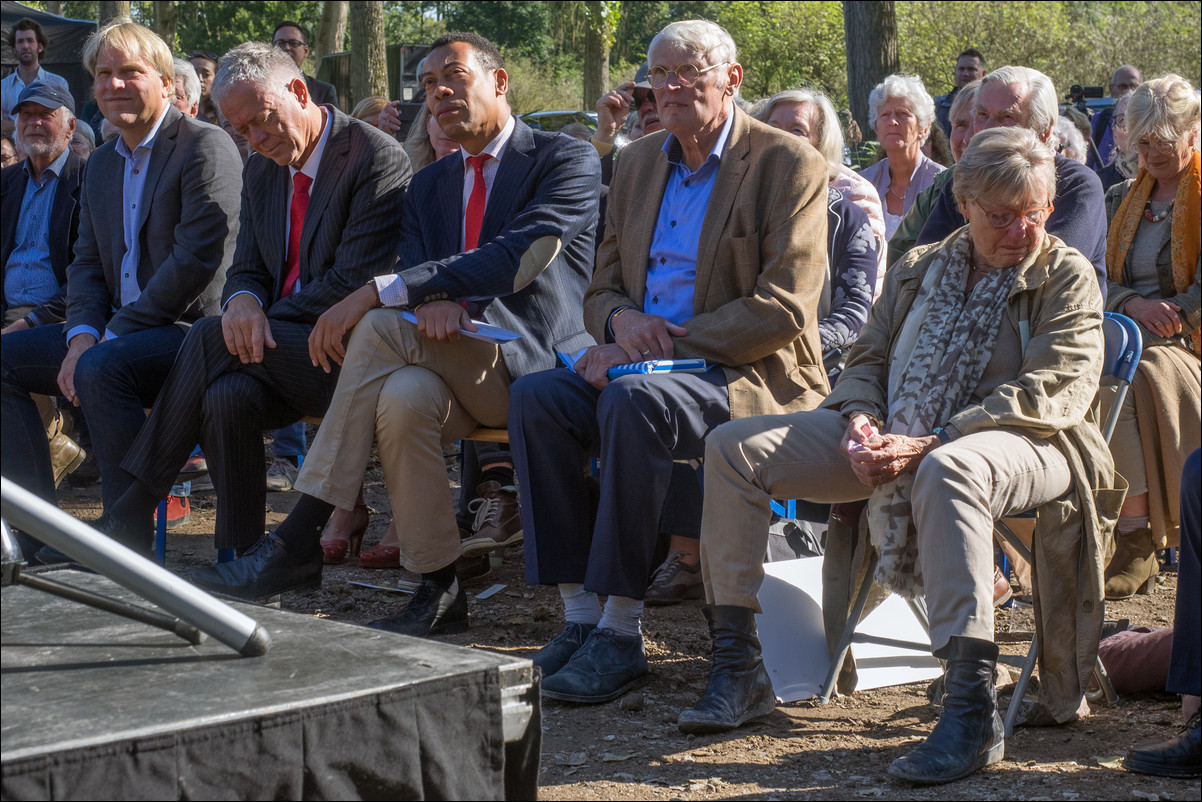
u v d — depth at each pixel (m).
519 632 3.94
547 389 3.57
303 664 2.05
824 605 3.39
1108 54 28.98
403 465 3.74
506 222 4.07
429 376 3.77
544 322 4.12
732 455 3.12
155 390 4.30
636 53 54.38
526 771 2.16
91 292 4.64
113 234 4.62
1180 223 4.58
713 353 3.58
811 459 3.15
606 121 6.15
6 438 4.47
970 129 4.79
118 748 1.66
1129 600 4.39
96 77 4.50
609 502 3.33
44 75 9.39
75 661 2.05
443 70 4.02
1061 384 3.01
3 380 4.48
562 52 41.59
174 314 4.42
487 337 3.67
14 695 1.86
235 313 4.00
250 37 48.84
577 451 3.58
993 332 3.15
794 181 3.63
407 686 1.94
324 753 1.85
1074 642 3.00
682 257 3.81
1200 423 4.33
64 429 6.11
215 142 4.55
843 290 4.68
